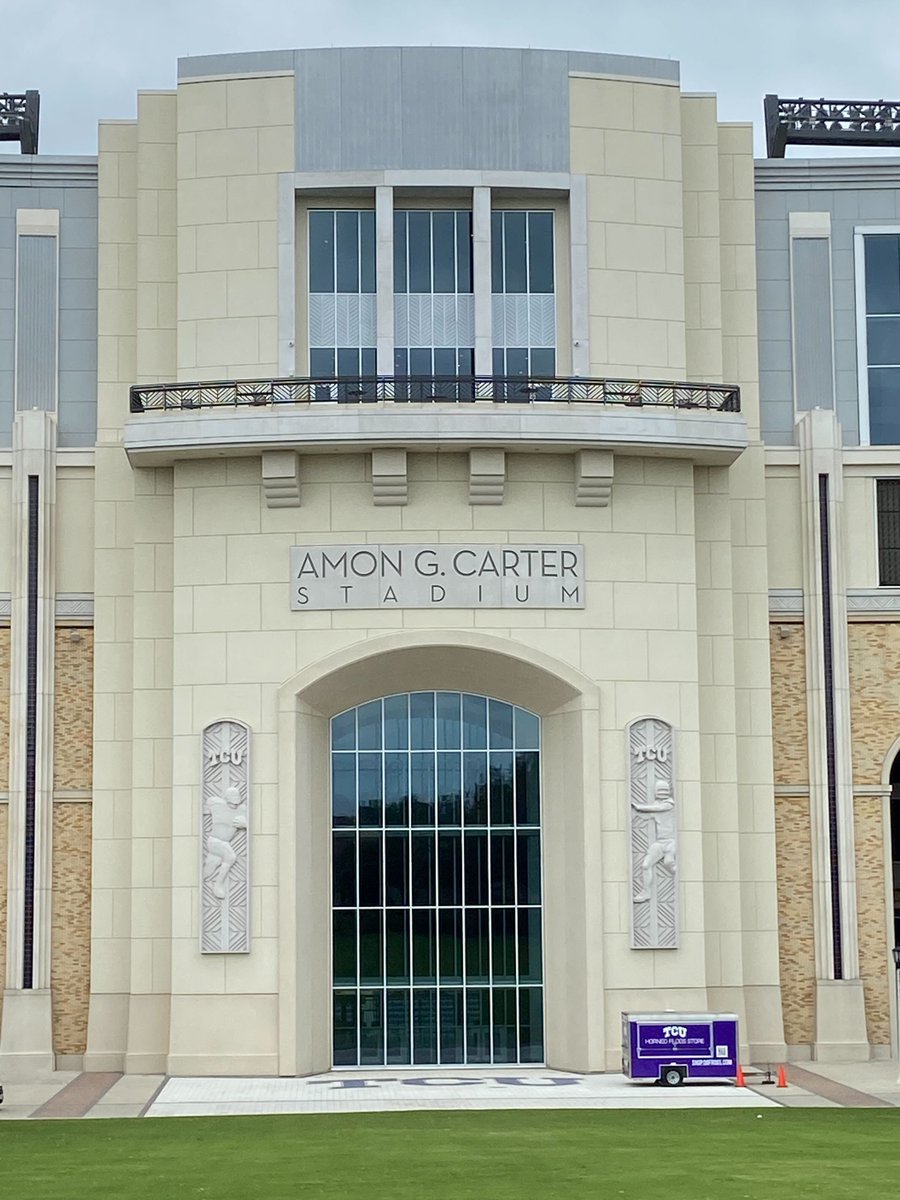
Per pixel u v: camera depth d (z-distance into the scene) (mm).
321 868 37438
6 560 39312
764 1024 38250
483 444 36656
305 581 37031
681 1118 28719
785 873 39281
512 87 39000
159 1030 36938
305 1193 21078
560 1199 20516
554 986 37469
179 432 36688
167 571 38125
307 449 36812
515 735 38406
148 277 39125
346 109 38812
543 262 39250
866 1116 29000
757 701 39094
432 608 37062
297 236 38906
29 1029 37875
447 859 38031
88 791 38781
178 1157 24391
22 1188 21656
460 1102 31641
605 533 37500
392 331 38531
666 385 37625
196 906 36344
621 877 36656
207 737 36781
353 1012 37500
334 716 38281
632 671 37219
